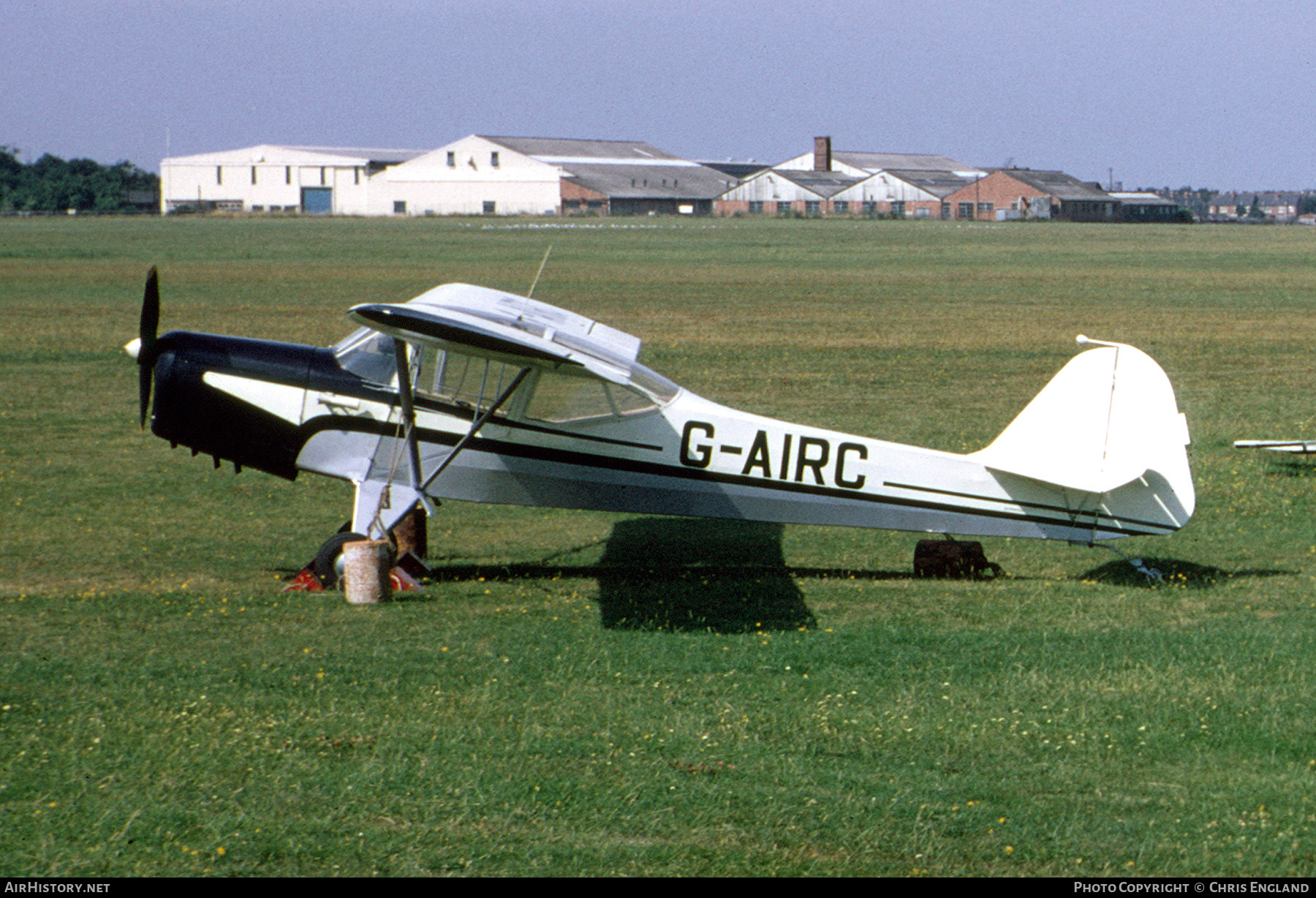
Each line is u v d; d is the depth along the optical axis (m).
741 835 10.12
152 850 9.64
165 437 19.31
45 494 24.78
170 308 59.62
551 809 10.48
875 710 13.00
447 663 14.54
